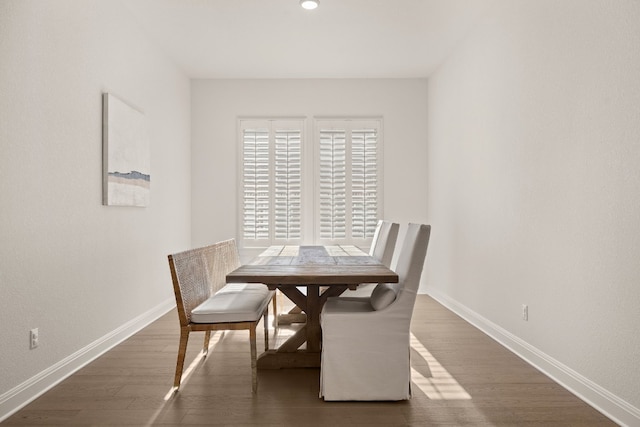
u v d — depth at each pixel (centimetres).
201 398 244
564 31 262
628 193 211
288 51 467
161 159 455
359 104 560
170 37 427
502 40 347
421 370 287
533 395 248
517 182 323
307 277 247
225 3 362
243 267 285
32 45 246
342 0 358
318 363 292
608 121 224
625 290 213
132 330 378
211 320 254
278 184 558
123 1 356
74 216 290
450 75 477
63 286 277
